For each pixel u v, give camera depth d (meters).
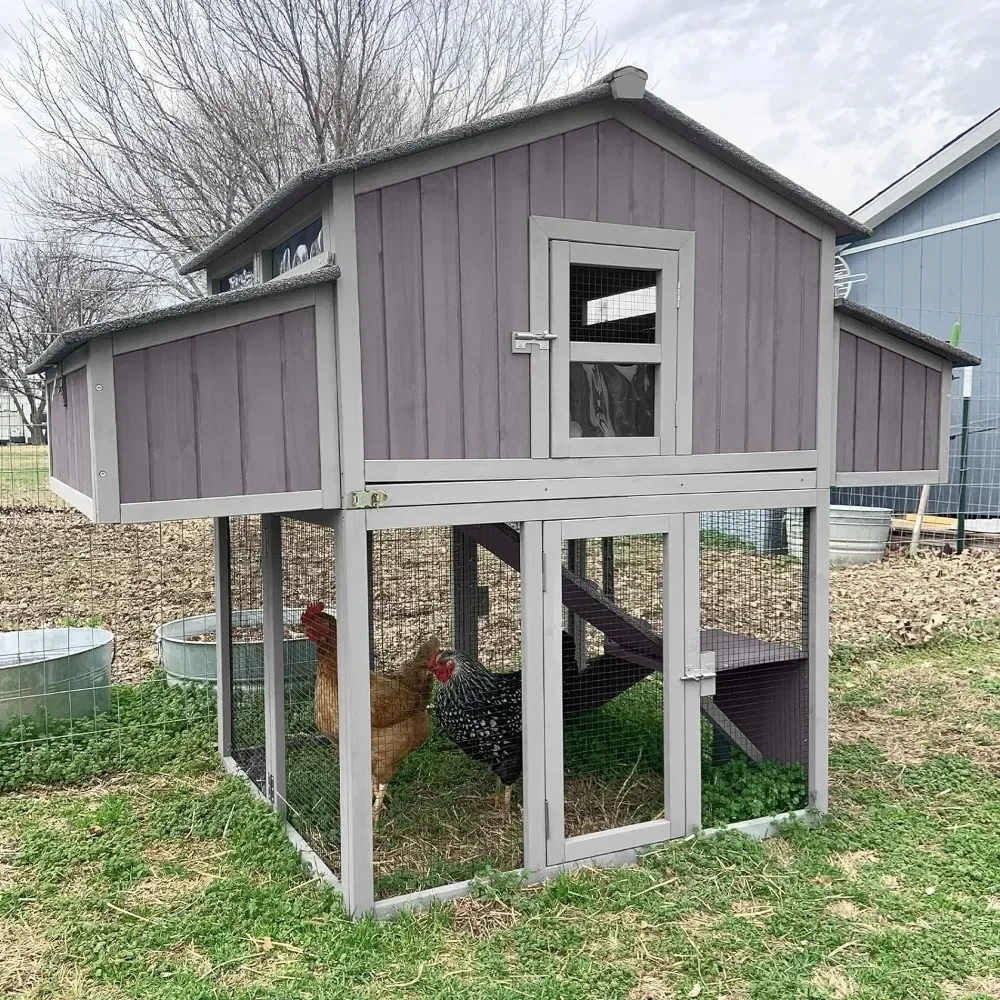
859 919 3.21
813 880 3.48
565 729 4.54
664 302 3.53
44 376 4.11
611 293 3.77
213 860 3.69
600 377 3.53
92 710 5.29
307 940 3.04
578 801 4.24
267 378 2.94
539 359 3.33
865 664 6.80
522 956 2.96
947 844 3.78
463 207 3.16
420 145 2.98
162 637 6.00
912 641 7.32
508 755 4.12
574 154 3.33
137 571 9.55
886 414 4.12
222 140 11.28
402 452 3.12
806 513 4.03
